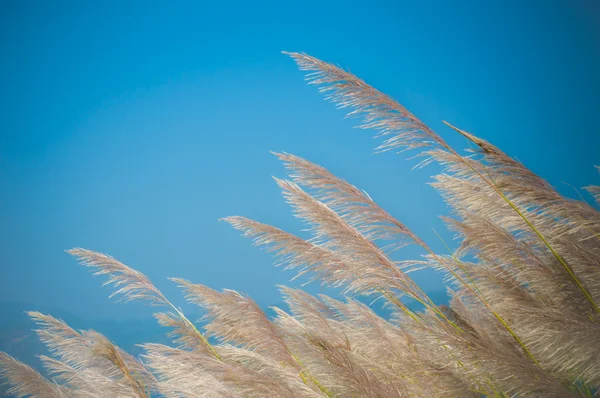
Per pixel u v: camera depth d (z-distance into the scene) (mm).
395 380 4293
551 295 4254
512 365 4070
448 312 4316
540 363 4184
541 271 4242
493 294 4352
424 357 4355
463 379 4203
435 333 4207
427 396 4219
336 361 4152
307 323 4699
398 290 4383
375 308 4562
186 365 4348
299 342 4367
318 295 4879
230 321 4590
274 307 4758
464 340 4152
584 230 4285
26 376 4590
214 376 4211
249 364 4336
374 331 4531
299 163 4504
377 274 4367
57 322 4742
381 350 4492
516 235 4371
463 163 4422
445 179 4465
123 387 4246
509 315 4328
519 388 4082
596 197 4379
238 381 4156
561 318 4027
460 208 4512
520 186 4316
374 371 4336
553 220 4309
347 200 4488
